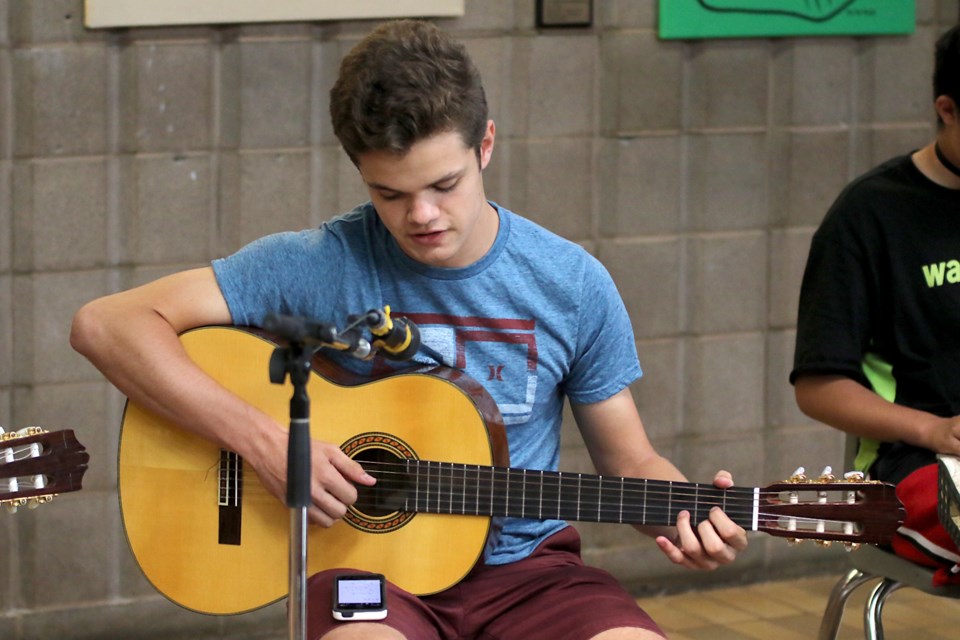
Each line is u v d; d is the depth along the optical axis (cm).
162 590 323
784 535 302
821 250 382
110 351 313
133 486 324
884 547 353
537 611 303
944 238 373
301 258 320
